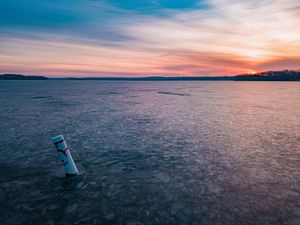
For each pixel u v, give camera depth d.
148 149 6.10
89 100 22.66
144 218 3.00
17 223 2.91
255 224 2.85
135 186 3.92
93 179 4.20
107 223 2.90
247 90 48.25
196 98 26.34
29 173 4.45
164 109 15.45
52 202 3.40
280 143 6.74
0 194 3.61
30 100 22.02
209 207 3.25
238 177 4.28
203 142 6.85
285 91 43.41
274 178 4.23
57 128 8.85
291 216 3.01
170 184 3.99
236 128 9.02
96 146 6.36
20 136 7.53
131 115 12.50
